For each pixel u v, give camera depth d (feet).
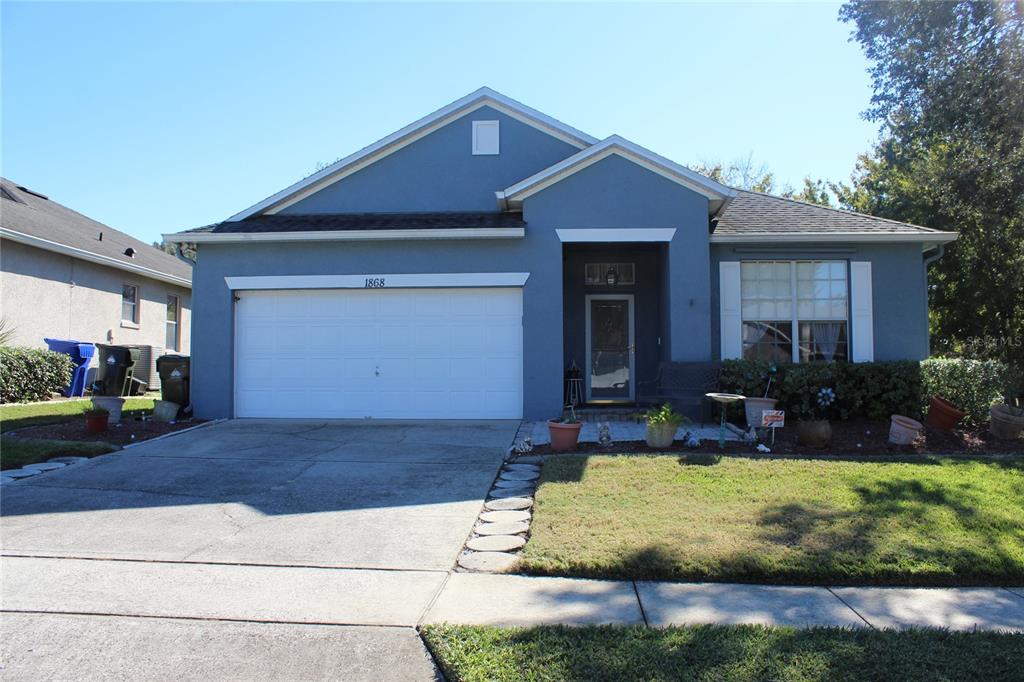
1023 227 51.67
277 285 39.22
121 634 12.85
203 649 12.26
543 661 11.39
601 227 38.29
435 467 26.84
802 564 15.69
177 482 24.50
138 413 40.78
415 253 38.86
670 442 29.63
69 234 59.82
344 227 39.60
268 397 39.58
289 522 19.93
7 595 14.69
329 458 28.50
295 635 12.82
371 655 12.03
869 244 40.65
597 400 44.96
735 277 40.40
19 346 49.49
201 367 39.45
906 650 11.73
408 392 39.09
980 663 11.30
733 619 13.41
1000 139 44.04
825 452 28.89
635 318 44.80
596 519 19.15
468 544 18.11
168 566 16.43
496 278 38.47
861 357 40.19
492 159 44.47
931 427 33.81
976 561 15.88
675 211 38.24
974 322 62.64
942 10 40.14
